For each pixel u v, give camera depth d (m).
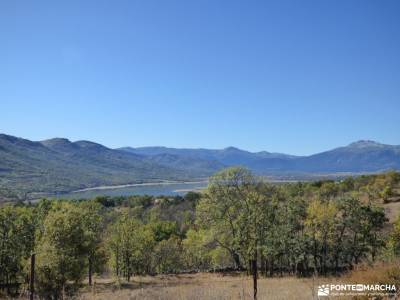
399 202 89.94
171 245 80.69
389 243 45.97
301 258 51.69
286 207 59.12
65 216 33.97
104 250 53.38
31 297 17.64
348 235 57.41
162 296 19.08
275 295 17.28
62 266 29.20
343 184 122.12
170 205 150.12
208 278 49.75
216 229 56.06
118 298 24.12
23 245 45.72
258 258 56.31
